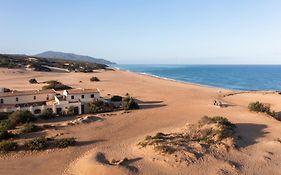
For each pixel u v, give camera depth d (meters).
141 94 99.94
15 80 138.88
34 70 187.38
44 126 51.62
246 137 48.12
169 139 44.12
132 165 35.62
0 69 171.25
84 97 69.38
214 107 75.50
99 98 72.06
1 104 64.62
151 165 35.84
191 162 36.50
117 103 76.62
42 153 40.81
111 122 58.00
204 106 77.25
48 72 187.62
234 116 64.44
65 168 36.69
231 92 109.00
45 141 43.41
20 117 54.78
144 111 69.44
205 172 34.75
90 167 35.31
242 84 180.00
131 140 47.50
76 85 122.94
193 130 49.66
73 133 49.78
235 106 78.12
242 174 35.19
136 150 41.25
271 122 59.22
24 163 37.81
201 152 39.22
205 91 111.38
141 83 139.12
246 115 65.19
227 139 44.03
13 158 39.03
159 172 34.28
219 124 49.66
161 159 36.97
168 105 79.12
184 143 41.88
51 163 38.03
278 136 49.69
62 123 55.62
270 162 39.03
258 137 48.66
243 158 39.53
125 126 56.03
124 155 39.66
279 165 38.47
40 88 107.00
